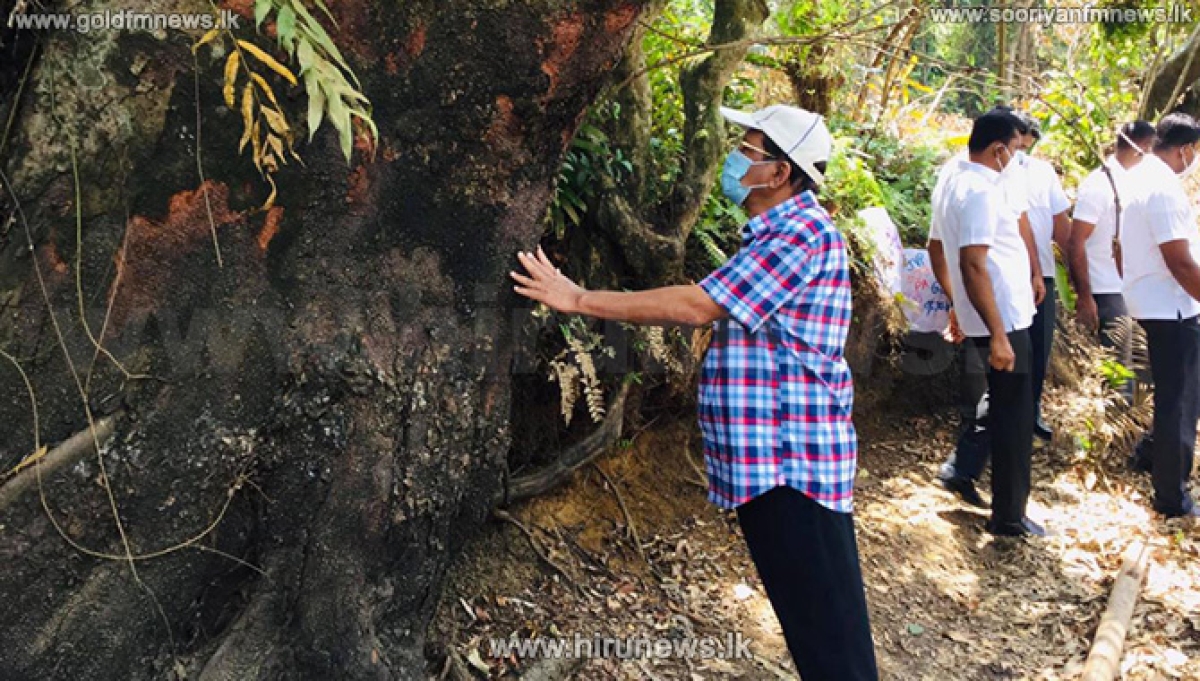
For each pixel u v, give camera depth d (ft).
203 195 6.87
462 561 11.32
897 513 14.57
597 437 12.23
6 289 6.67
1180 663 11.25
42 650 6.82
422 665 8.64
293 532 7.66
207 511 7.30
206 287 7.05
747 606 11.82
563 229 11.46
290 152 6.96
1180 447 14.82
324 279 7.41
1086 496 15.58
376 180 7.39
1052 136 21.61
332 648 7.81
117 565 7.02
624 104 11.98
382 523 7.89
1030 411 13.64
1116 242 14.89
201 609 7.61
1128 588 12.60
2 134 6.66
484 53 7.23
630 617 11.38
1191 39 19.97
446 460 8.20
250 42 6.72
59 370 6.75
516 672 10.15
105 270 6.77
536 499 12.39
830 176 15.34
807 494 8.26
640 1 7.39
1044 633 12.10
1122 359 16.92
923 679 11.12
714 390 8.46
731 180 8.71
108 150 6.61
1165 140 14.99
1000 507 13.87
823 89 17.30
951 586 13.07
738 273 8.14
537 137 7.81
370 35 7.05
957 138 20.62
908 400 17.33
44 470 6.70
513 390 11.94
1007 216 13.28
